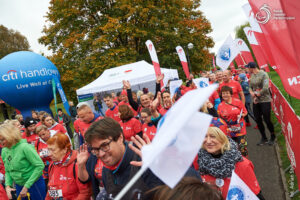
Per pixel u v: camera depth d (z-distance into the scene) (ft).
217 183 6.49
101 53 55.36
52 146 7.45
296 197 9.93
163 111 14.07
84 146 7.10
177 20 60.54
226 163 6.29
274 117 23.34
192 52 63.26
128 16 53.31
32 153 9.83
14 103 30.86
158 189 2.97
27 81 29.76
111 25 51.57
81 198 7.25
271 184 11.57
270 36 8.20
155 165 2.02
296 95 7.67
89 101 43.78
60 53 59.21
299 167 9.43
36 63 30.86
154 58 17.90
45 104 33.40
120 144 4.66
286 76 7.94
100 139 4.43
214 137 6.43
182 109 1.76
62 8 58.44
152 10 55.42
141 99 14.28
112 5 59.77
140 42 61.72
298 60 7.71
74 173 7.41
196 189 2.65
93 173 7.39
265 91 15.55
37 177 9.79
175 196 2.65
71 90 58.85
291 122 9.91
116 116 17.89
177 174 1.91
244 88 21.98
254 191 6.42
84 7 59.31
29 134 14.98
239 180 5.71
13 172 10.11
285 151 14.60
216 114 11.14
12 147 9.95
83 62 54.95
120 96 22.22
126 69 39.29
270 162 13.84
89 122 12.33
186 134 1.99
